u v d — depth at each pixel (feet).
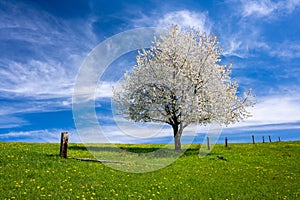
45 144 96.02
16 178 41.04
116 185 44.16
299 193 48.67
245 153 95.25
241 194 46.11
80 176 46.34
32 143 98.43
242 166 70.23
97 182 44.60
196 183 50.67
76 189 39.83
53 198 35.01
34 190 37.09
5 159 49.55
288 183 55.67
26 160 51.03
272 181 56.49
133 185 45.52
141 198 39.65
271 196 45.93
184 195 42.93
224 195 44.88
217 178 55.62
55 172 46.55
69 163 53.72
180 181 50.96
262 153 95.86
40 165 49.47
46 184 40.29
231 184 51.85
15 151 57.82
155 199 39.81
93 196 38.32
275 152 98.63
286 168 71.05
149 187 45.44
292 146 113.70
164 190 44.70
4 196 33.71
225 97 101.81
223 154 91.15
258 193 47.32
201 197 42.93
